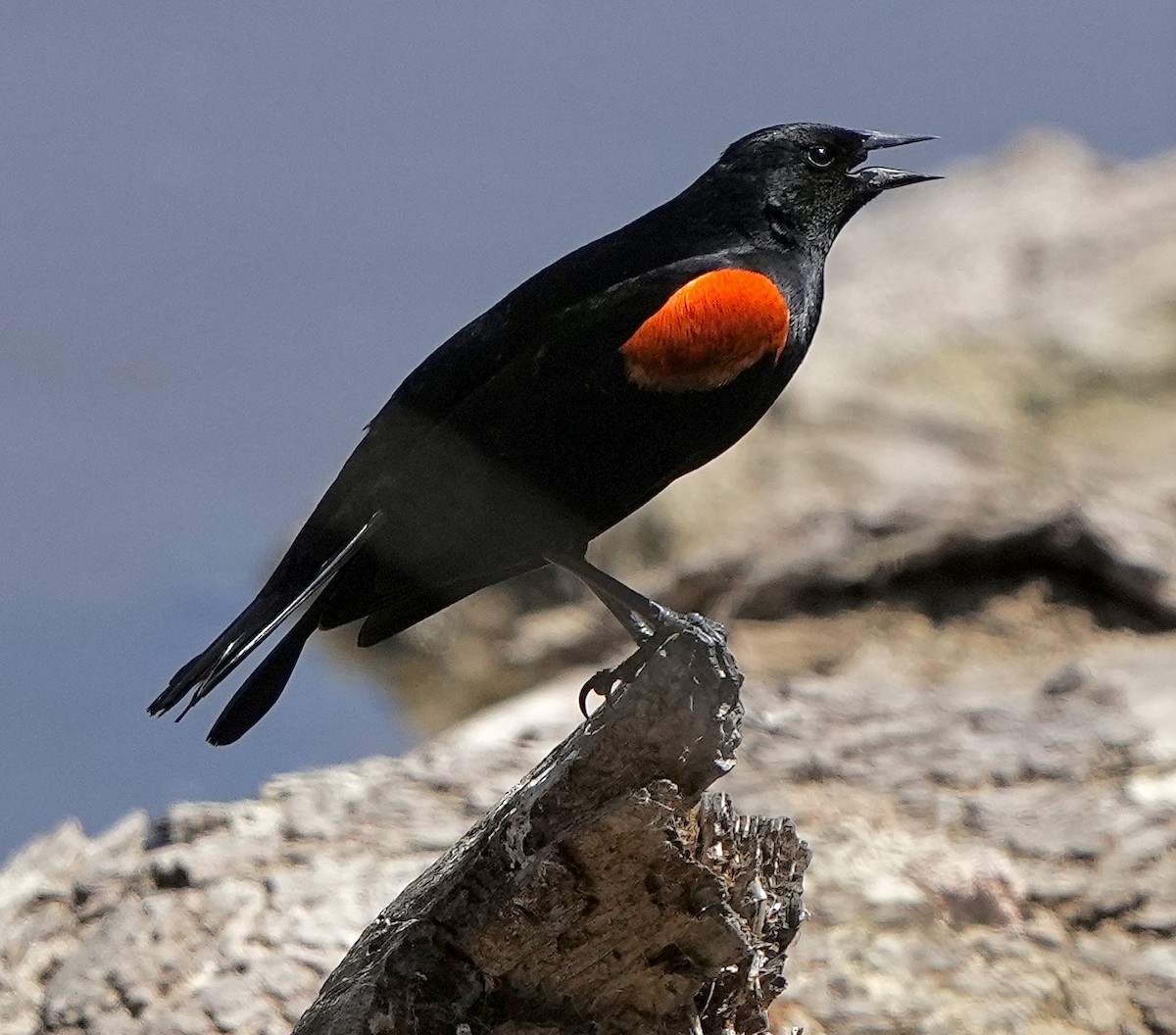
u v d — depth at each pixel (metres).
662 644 8.21
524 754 12.24
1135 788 11.41
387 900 10.47
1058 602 15.64
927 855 10.82
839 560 16.27
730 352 8.84
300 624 8.85
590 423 8.86
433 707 20.45
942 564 16.14
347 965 7.97
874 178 9.79
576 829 7.00
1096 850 10.87
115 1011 9.86
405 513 8.79
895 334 25.84
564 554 8.98
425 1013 7.39
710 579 17.41
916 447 22.41
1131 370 24.25
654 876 7.05
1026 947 10.24
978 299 27.55
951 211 31.73
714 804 7.24
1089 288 27.23
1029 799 11.41
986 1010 9.80
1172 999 9.88
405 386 9.08
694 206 9.53
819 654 15.42
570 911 7.16
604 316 8.87
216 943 10.20
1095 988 9.99
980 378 24.30
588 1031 7.44
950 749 11.99
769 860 7.62
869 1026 9.72
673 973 7.30
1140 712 12.67
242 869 10.80
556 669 19.50
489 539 8.88
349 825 11.27
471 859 7.48
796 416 22.89
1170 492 17.52
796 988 9.96
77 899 10.98
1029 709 12.62
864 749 12.07
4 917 10.94
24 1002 10.20
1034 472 21.39
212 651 8.48
